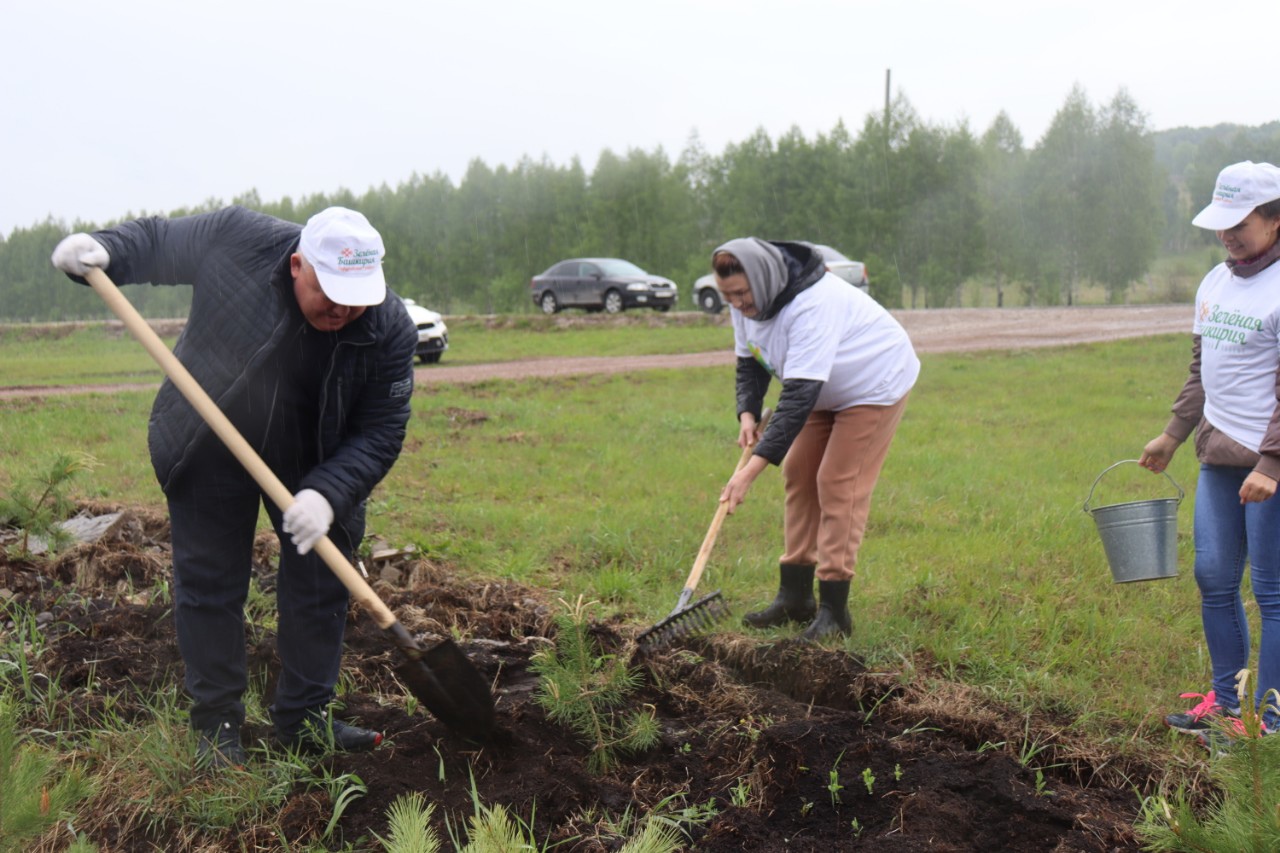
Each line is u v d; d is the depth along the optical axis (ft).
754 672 14.99
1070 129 185.06
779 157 181.27
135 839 10.27
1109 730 12.94
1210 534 12.73
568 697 12.19
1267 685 12.21
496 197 199.41
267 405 10.44
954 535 22.02
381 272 9.87
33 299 186.70
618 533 21.86
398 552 19.31
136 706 12.62
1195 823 8.09
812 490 16.33
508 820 10.36
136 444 32.01
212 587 11.03
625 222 187.62
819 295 15.02
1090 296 205.67
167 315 172.86
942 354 61.98
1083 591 18.26
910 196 178.40
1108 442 34.32
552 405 44.57
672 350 72.74
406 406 11.09
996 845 10.42
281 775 11.05
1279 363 11.65
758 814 10.67
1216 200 12.00
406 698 13.38
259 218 10.66
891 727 12.78
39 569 17.69
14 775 7.51
